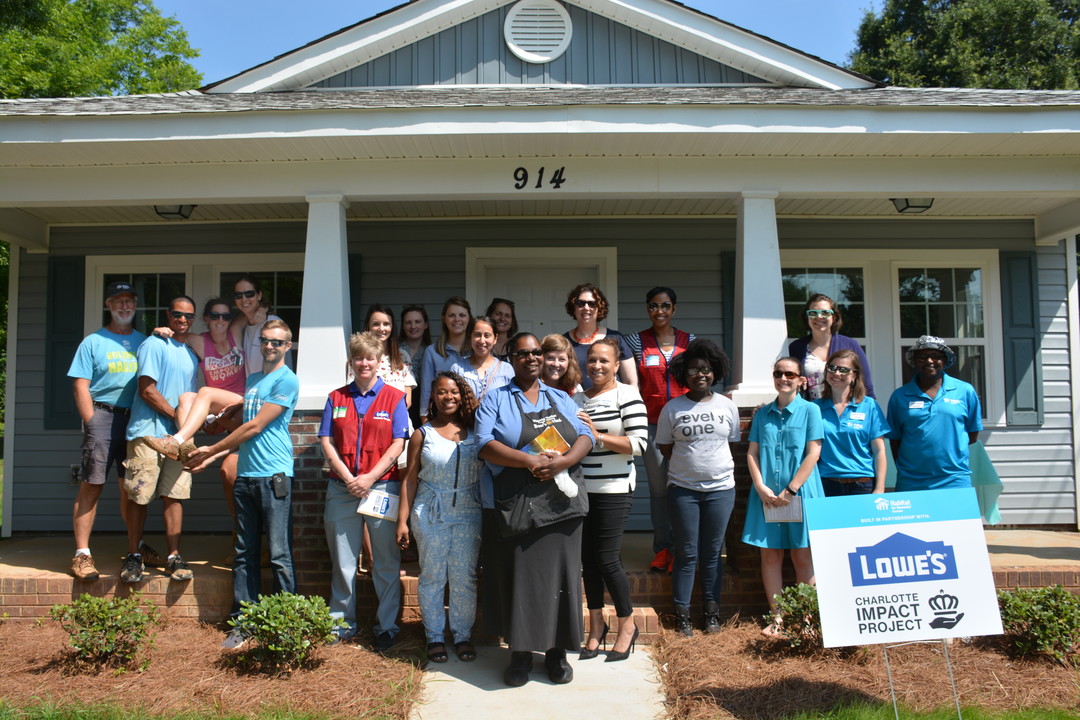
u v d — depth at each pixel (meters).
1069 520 7.45
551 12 7.25
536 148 5.59
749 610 5.15
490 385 5.13
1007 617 4.46
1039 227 7.54
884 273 7.60
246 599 4.71
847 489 4.93
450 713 3.88
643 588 5.10
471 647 4.59
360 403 4.72
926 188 5.77
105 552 6.11
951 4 21.20
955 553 3.52
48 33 18.31
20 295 7.52
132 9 23.70
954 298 7.65
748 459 4.95
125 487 4.96
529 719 3.82
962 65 19.41
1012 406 7.48
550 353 4.53
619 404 4.52
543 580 4.12
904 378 7.59
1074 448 7.52
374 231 7.48
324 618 4.32
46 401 7.38
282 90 7.09
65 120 5.26
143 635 4.36
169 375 5.06
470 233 7.46
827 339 5.26
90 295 7.52
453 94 6.16
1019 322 7.54
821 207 7.20
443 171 5.76
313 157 5.68
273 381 4.71
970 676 4.20
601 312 5.31
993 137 5.37
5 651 4.53
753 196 5.72
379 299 7.43
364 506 4.59
